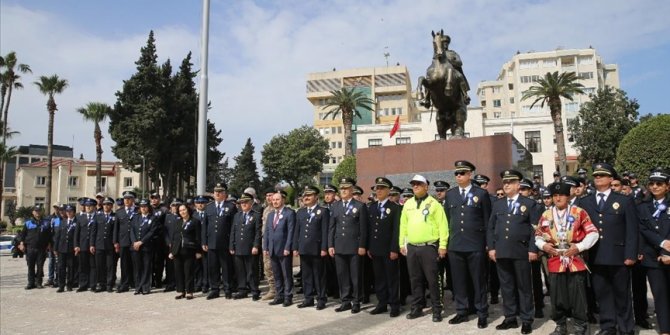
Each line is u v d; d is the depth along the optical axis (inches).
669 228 212.8
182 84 1414.9
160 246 405.7
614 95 1524.4
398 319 262.5
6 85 1400.1
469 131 1712.6
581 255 216.1
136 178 2190.0
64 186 2105.1
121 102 1358.3
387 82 3255.4
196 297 355.3
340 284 293.6
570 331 227.3
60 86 1380.4
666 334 213.9
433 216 259.0
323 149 2351.1
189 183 1512.1
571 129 1592.0
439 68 459.8
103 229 402.0
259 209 355.6
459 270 253.6
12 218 1841.8
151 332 242.2
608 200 223.6
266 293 362.3
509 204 243.8
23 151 2667.3
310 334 230.1
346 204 298.2
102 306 326.0
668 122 685.9
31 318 289.7
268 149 2300.7
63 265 414.0
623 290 217.6
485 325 240.4
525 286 231.3
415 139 1800.0
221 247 348.8
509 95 3068.4
